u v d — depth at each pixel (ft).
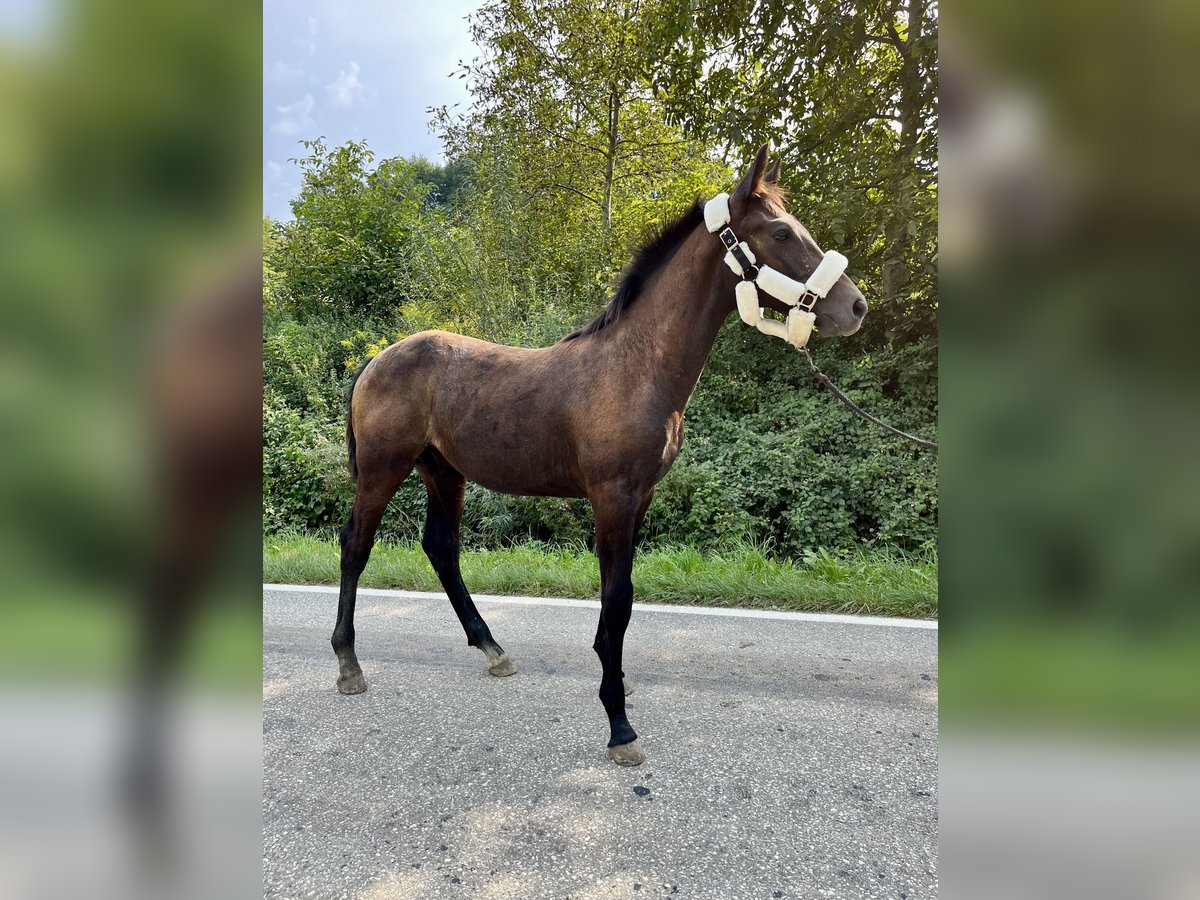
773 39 19.62
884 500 16.02
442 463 9.41
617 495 7.14
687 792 6.15
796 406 18.72
